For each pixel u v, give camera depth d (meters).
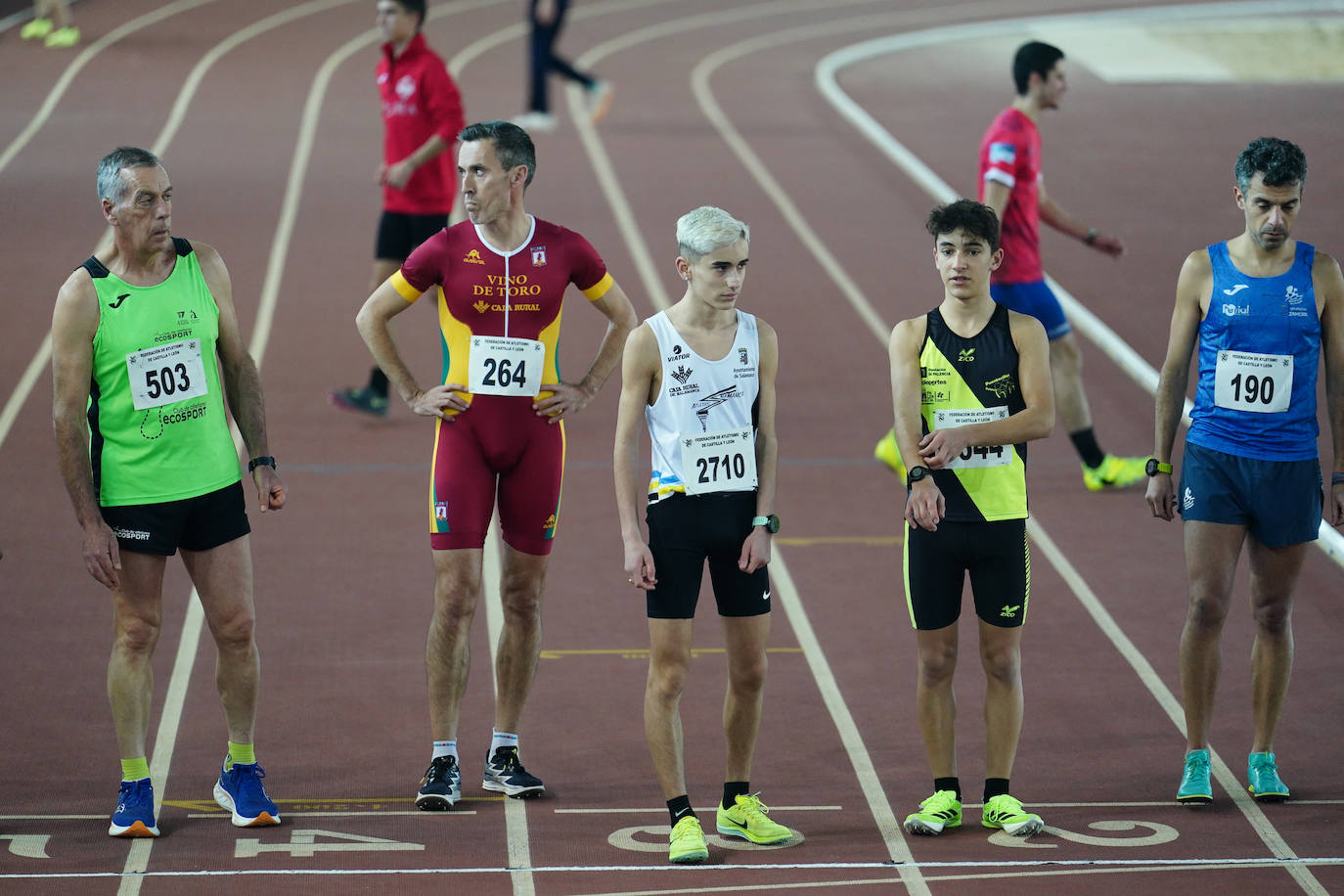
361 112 67.44
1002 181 30.55
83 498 17.73
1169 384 20.12
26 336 41.00
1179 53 88.06
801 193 57.28
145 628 18.42
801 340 42.44
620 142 64.06
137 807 18.44
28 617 25.86
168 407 18.08
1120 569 28.47
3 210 51.69
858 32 93.69
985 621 18.67
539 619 20.33
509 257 19.83
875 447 35.09
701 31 92.69
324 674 23.95
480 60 80.56
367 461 33.91
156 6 89.12
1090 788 20.27
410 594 27.19
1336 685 23.61
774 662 24.66
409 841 18.44
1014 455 18.58
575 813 19.48
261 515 30.73
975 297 18.58
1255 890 16.89
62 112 65.25
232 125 64.56
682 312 18.38
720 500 18.25
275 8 90.19
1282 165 18.92
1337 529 28.53
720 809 18.83
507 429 19.84
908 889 17.00
